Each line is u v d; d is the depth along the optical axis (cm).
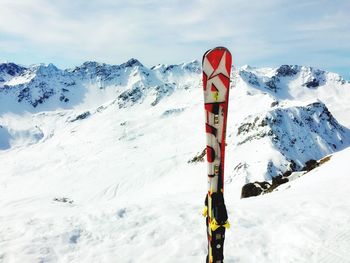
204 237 879
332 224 895
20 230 921
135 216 1031
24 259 762
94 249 827
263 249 803
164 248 825
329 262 703
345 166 2388
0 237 878
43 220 1001
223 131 429
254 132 16812
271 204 1197
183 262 755
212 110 427
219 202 421
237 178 11325
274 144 15425
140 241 869
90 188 17950
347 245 768
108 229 937
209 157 432
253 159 13225
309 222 922
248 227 951
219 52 417
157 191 13338
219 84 422
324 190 1410
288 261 730
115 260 770
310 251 757
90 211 1076
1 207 1636
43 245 827
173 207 1135
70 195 17238
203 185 12225
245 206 1202
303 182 2581
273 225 965
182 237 878
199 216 1043
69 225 957
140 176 17788
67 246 838
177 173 16388
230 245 822
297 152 16112
